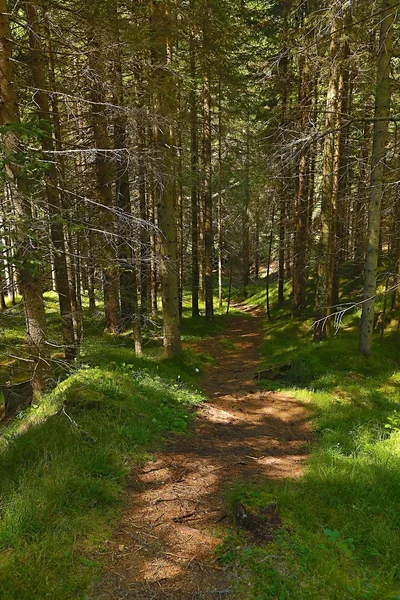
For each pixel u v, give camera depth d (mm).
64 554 3311
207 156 18359
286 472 5629
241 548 3645
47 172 7445
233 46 14016
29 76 8102
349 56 11289
